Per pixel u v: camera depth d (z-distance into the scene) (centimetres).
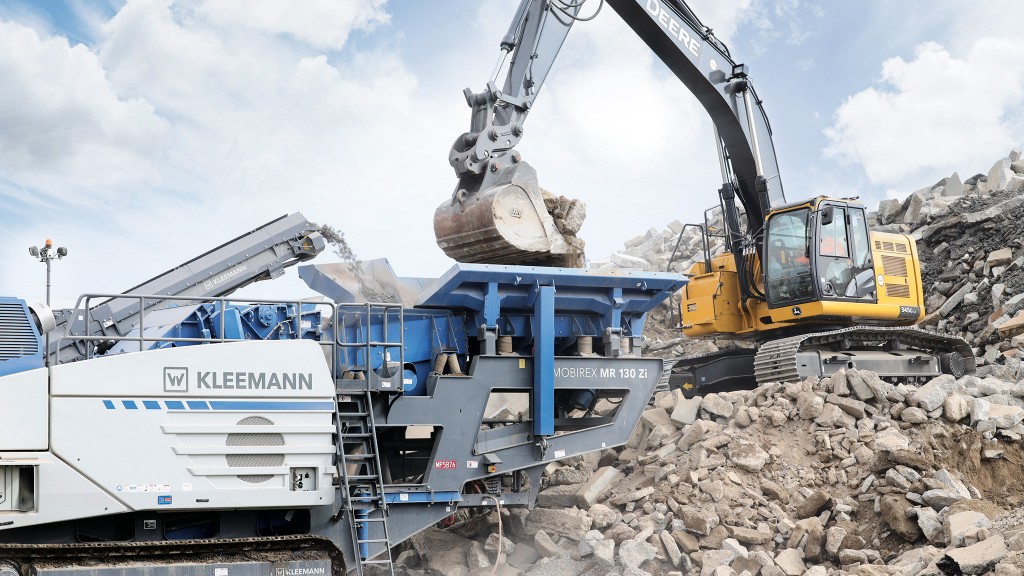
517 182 992
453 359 941
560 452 959
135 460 746
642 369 1011
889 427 1077
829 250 1396
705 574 889
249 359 790
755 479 1034
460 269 912
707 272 1523
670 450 1107
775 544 941
